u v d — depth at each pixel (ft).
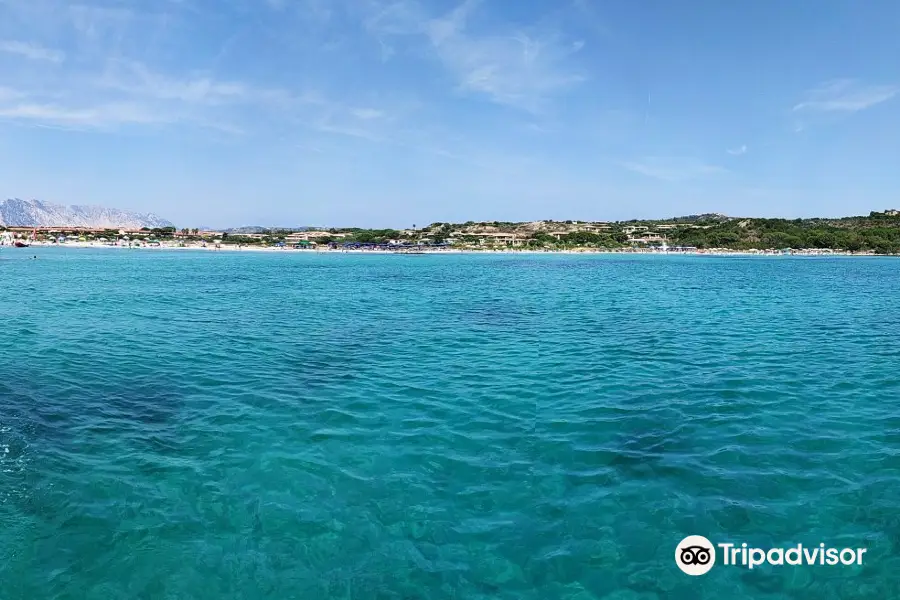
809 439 37.29
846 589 22.52
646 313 100.37
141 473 32.35
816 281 185.47
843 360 60.90
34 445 35.96
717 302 118.73
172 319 91.20
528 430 39.24
